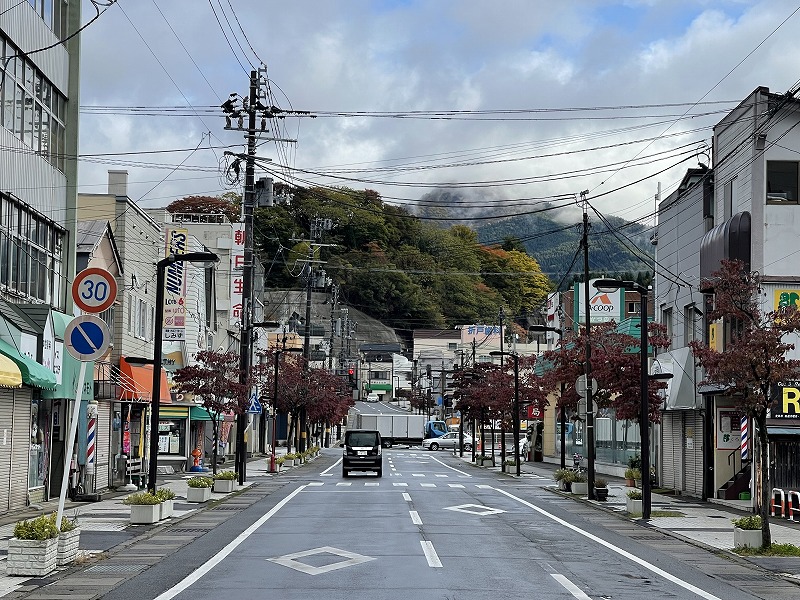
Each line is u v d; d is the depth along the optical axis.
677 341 38.44
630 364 32.31
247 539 20.03
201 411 52.44
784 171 30.67
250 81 39.66
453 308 117.38
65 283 30.23
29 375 23.39
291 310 125.19
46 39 28.16
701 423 34.06
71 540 16.00
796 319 19.64
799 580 15.71
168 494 24.30
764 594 14.29
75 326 16.27
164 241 46.75
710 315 21.19
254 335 71.75
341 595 13.06
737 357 19.41
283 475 48.59
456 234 121.94
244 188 40.75
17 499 25.23
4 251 25.12
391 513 26.62
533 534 21.97
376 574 15.09
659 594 13.86
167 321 43.22
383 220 113.62
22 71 26.30
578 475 38.50
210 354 40.59
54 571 15.25
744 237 30.36
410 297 112.69
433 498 33.00
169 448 53.00
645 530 23.78
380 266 111.06
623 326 47.31
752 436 27.88
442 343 138.62
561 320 71.56
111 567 15.88
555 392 52.31
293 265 100.88
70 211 30.33
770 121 30.58
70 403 29.39
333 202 109.75
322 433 105.31
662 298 40.94
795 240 30.39
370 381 158.38
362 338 160.75
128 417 37.06
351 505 29.47
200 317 54.97
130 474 35.06
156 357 25.50
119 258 36.25
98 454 32.81
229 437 64.38
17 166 25.86
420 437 111.69
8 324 23.55
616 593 13.77
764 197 30.50
